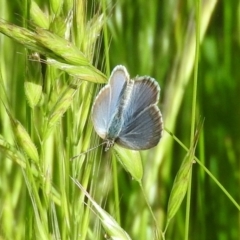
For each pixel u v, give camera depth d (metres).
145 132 0.32
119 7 0.40
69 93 0.33
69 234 0.34
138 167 0.33
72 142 0.34
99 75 0.33
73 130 0.34
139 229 0.40
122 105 0.32
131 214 0.40
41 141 0.34
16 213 0.40
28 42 0.33
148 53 0.40
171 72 0.40
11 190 0.40
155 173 0.40
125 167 0.33
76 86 0.33
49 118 0.33
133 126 0.32
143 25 0.40
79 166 0.34
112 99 0.32
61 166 0.34
